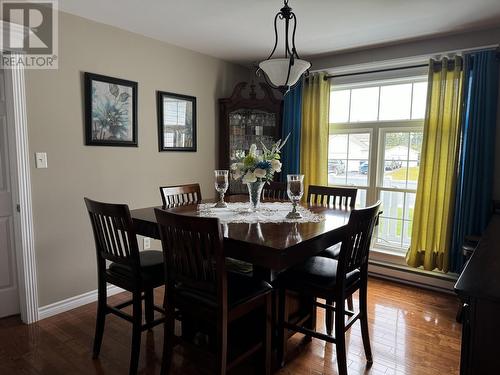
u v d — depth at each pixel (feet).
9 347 7.54
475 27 9.78
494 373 3.71
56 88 8.79
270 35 10.67
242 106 13.25
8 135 8.30
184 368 6.84
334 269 6.63
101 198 9.94
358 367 6.94
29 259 8.53
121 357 7.21
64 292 9.29
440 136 10.31
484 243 6.09
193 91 12.44
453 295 10.50
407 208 11.94
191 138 12.48
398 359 7.23
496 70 9.52
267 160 7.59
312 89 12.73
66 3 8.33
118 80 10.05
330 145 13.39
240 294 5.73
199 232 5.18
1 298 8.71
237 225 6.39
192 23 9.70
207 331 7.11
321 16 9.09
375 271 12.03
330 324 8.05
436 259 10.63
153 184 11.33
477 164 9.70
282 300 6.79
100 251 6.92
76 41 9.12
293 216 7.08
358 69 12.13
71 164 9.21
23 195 8.34
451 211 10.13
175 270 5.81
